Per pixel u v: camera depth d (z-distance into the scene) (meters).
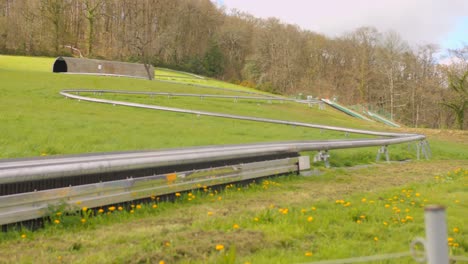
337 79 103.00
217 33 114.69
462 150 25.95
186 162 8.32
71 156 8.20
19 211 5.57
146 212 6.77
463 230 5.86
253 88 92.62
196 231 5.35
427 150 21.05
